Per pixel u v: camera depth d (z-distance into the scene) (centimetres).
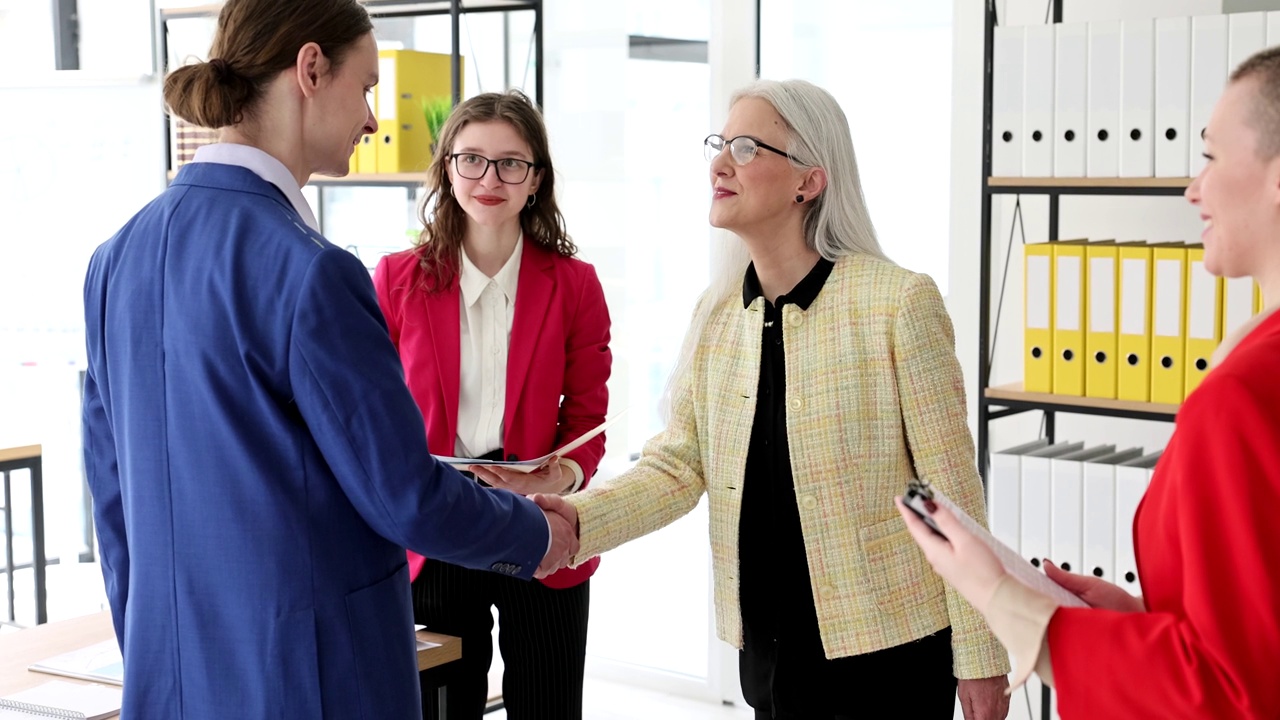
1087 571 295
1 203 494
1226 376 111
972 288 364
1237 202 117
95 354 161
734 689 416
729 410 206
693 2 404
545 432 266
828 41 385
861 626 193
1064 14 338
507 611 262
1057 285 297
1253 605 106
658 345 423
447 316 264
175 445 150
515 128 262
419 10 399
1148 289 285
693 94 407
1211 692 108
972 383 365
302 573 148
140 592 154
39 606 390
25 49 555
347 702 151
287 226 149
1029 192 298
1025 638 119
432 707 220
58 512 535
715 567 210
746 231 202
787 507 201
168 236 152
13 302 498
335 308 145
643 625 440
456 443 265
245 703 149
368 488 149
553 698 263
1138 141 284
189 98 152
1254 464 107
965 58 359
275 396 148
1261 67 116
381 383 148
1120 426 336
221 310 146
